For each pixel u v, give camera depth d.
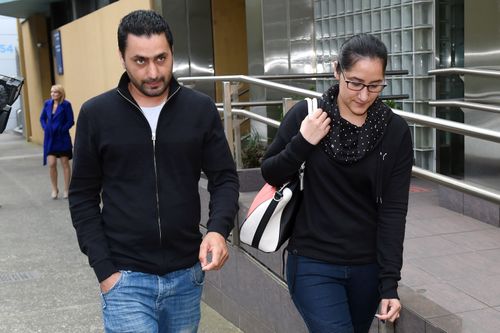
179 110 2.37
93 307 5.01
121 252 2.37
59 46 16.27
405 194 2.30
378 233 2.31
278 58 8.70
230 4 11.20
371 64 2.11
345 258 2.34
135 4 10.93
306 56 8.44
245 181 5.38
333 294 2.36
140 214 2.33
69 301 5.15
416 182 6.02
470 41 5.58
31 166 14.26
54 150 9.60
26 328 4.60
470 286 3.23
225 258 2.38
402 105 6.90
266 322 3.96
